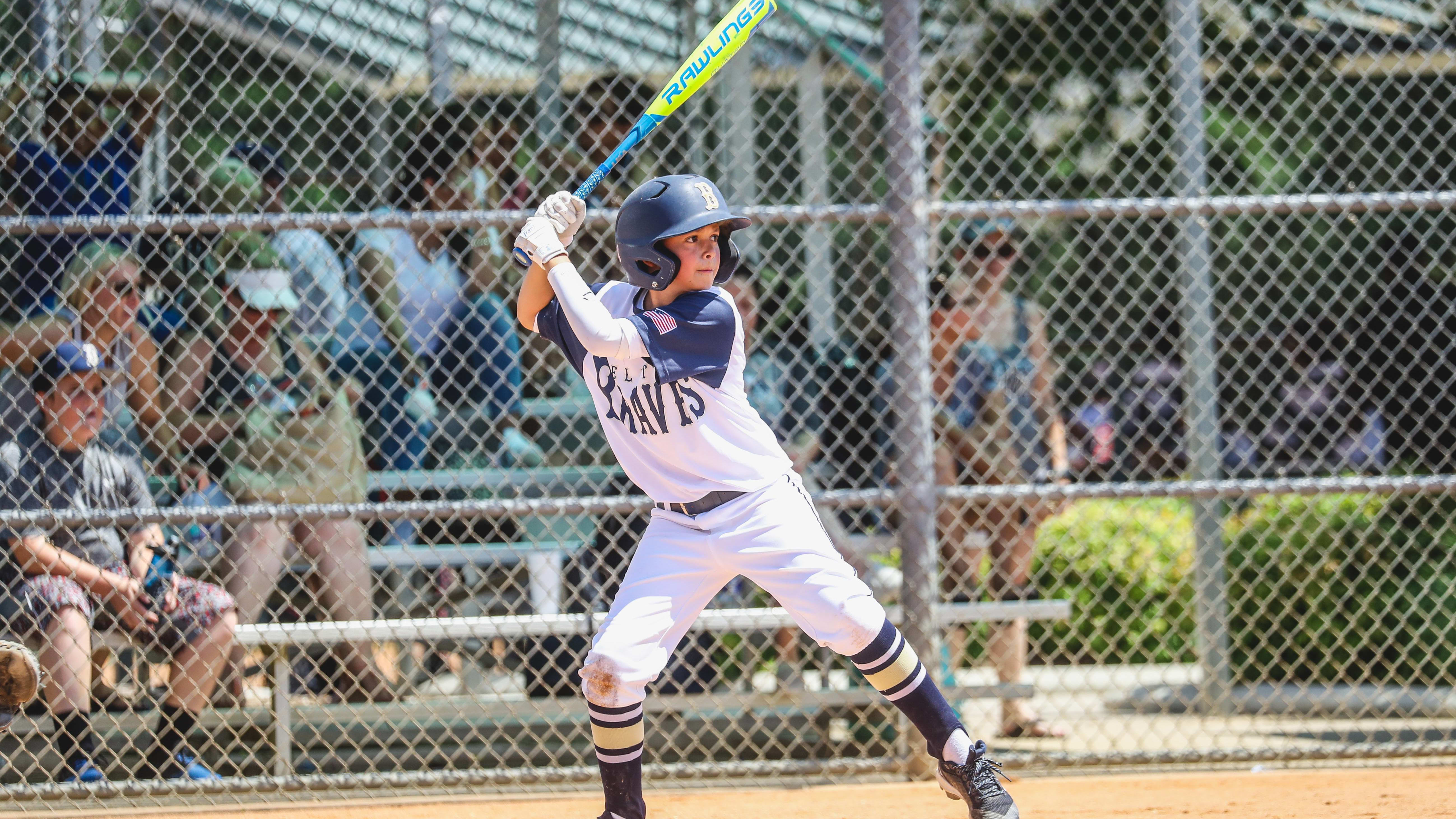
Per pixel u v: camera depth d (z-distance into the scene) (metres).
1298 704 20.12
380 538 18.22
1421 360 23.52
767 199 23.56
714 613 16.00
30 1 18.59
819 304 22.48
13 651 13.55
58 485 15.40
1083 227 20.67
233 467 16.66
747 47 23.20
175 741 15.44
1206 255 20.02
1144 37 28.62
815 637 10.89
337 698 17.50
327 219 14.66
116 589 15.44
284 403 16.94
